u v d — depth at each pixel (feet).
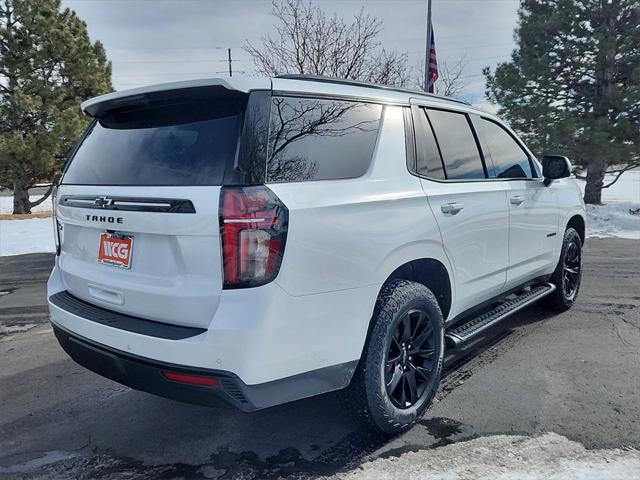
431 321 9.63
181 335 7.03
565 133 38.50
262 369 6.91
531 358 12.41
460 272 10.50
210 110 7.70
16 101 46.06
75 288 9.19
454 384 11.07
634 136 38.58
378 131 9.10
